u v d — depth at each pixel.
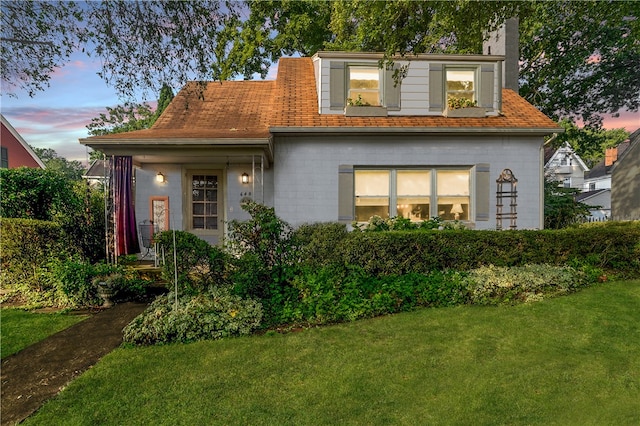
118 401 3.08
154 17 4.90
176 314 4.64
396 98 9.16
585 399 3.07
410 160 8.88
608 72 16.06
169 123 9.30
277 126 8.41
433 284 5.77
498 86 9.37
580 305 5.25
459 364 3.68
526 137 8.99
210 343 4.29
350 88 9.24
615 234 6.90
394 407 2.98
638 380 3.35
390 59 7.06
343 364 3.71
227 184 9.52
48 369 3.75
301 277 5.67
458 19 6.29
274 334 4.55
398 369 3.59
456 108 9.12
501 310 5.20
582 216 12.13
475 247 6.49
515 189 8.70
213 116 9.79
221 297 5.18
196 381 3.40
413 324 4.79
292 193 8.78
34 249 6.53
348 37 12.82
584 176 29.45
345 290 5.44
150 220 8.98
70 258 6.65
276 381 3.39
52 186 9.00
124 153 7.52
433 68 9.21
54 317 5.41
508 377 3.41
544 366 3.62
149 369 3.65
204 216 9.82
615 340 4.18
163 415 2.89
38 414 2.93
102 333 4.70
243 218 9.51
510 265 6.55
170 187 9.55
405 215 9.07
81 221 7.86
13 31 4.38
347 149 8.80
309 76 11.05
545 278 5.91
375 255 6.19
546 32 15.52
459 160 8.93
